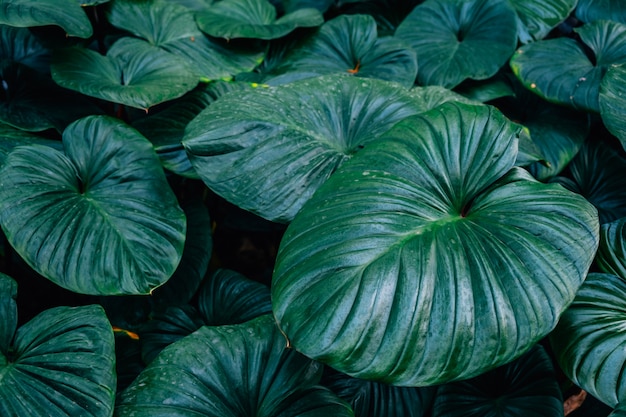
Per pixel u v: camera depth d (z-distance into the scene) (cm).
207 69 132
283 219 105
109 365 96
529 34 135
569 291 92
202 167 107
